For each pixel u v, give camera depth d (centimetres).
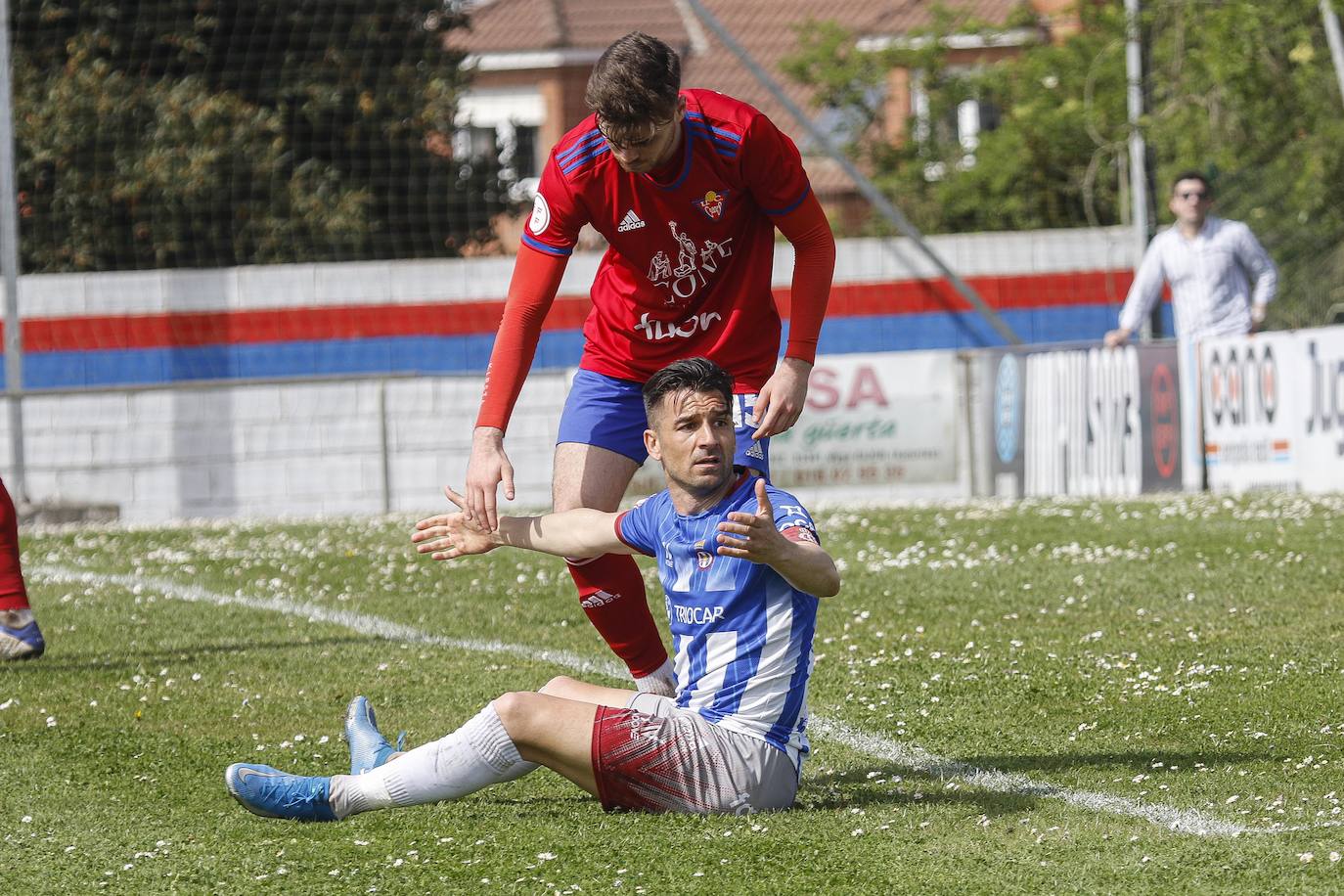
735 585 1124
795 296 1319
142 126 5031
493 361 1291
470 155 5641
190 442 3925
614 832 1095
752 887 974
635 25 8206
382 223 5378
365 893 983
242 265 5094
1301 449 3381
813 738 1403
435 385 3962
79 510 3744
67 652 1895
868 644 1845
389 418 3947
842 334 4584
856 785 1234
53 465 3916
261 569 2658
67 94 4884
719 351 1350
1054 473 3606
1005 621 1970
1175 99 5266
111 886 1009
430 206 5122
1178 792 1173
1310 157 5059
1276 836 1049
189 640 1970
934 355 3575
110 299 4378
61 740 1439
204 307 4394
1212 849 1025
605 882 989
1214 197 4884
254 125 5122
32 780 1298
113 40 5025
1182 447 3562
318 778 1153
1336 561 2338
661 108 1177
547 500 3972
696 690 1148
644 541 1159
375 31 5381
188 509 3928
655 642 1434
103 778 1302
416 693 1639
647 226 1294
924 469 3578
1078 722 1428
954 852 1039
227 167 5050
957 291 4556
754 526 1049
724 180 1277
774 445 3538
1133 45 4481
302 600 2308
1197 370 3553
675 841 1067
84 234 4881
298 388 3934
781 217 1305
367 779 1148
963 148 6362
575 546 1190
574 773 1134
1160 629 1875
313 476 3944
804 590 1091
